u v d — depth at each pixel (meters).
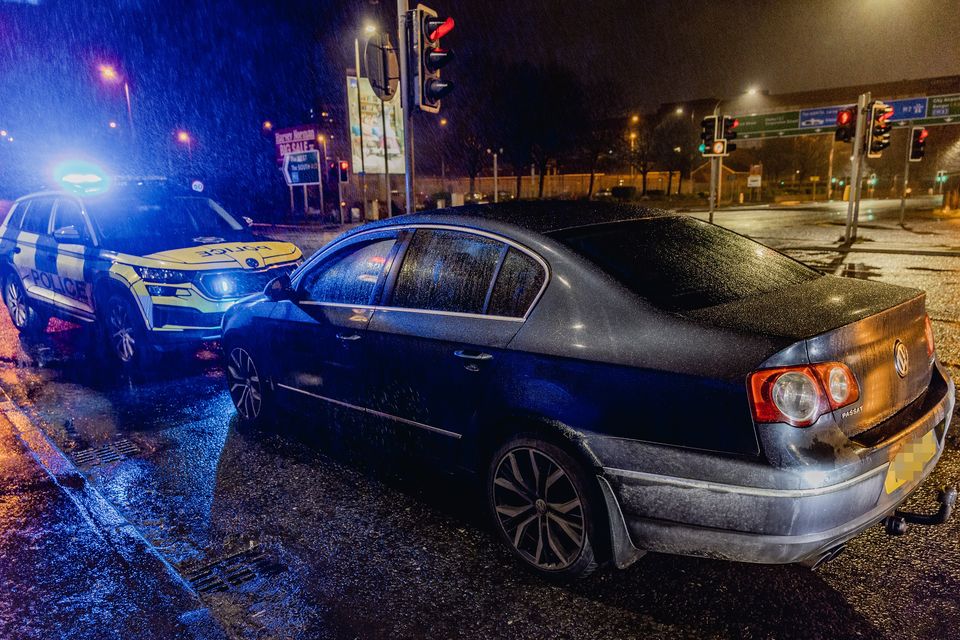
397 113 32.91
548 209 3.55
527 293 3.01
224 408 5.55
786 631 2.55
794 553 2.33
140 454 4.60
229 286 6.43
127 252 6.67
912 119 39.97
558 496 2.88
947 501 2.73
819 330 2.40
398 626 2.68
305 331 4.17
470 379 3.13
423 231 3.59
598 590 2.89
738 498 2.36
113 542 3.43
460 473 3.33
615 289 2.77
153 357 6.71
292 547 3.33
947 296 9.55
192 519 3.65
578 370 2.72
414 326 3.41
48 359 7.32
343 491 3.95
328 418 4.15
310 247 20.58
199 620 2.76
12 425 5.24
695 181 75.00
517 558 3.09
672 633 2.58
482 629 2.65
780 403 2.29
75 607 2.88
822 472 2.27
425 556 3.21
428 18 7.24
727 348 2.42
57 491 4.05
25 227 8.40
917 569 2.91
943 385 2.97
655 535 2.57
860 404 2.45
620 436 2.59
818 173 74.50
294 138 40.31
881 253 15.38
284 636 2.64
